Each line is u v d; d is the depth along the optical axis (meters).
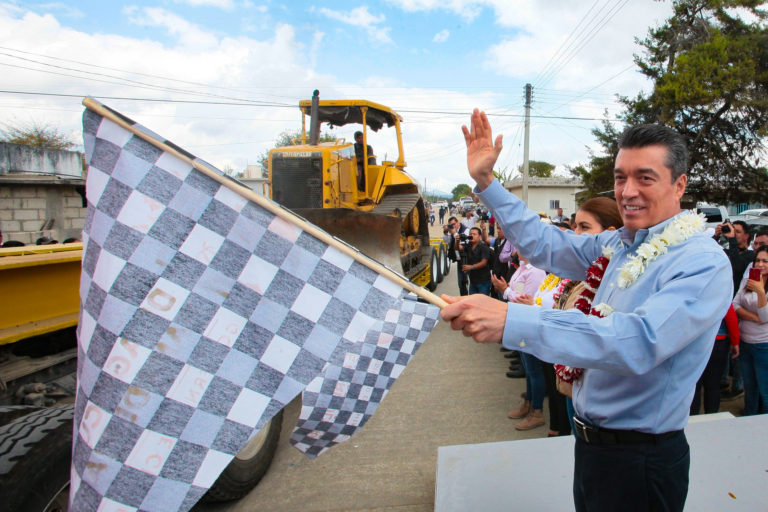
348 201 8.10
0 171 10.91
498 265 6.86
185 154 1.23
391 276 1.31
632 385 1.30
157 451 1.19
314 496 3.19
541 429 4.06
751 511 2.11
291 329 1.27
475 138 1.76
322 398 1.41
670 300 1.13
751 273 3.65
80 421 1.22
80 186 11.04
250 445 3.26
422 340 1.37
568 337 1.09
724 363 3.76
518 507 2.29
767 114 17.34
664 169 1.32
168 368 1.21
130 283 1.21
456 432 4.05
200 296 1.23
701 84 17.06
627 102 20.09
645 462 1.32
